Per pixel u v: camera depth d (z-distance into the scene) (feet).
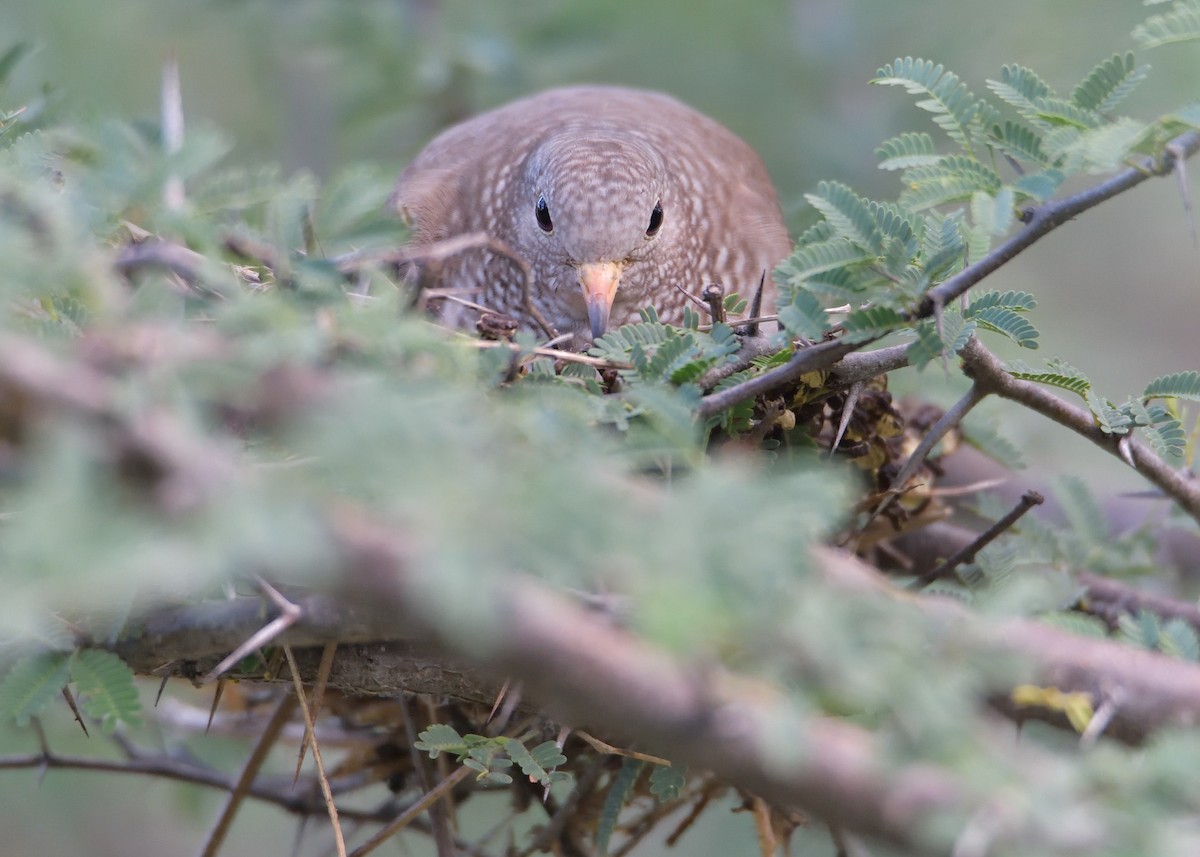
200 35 43.75
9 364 11.69
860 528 22.82
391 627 17.70
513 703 19.22
